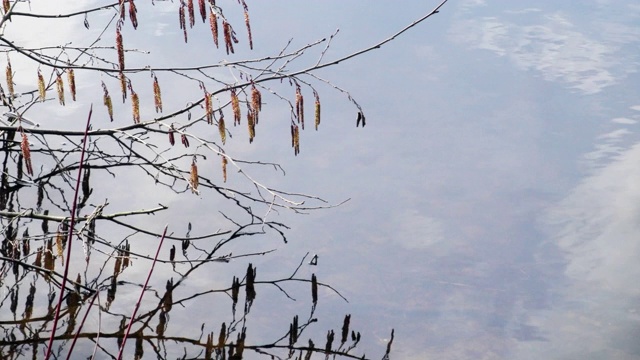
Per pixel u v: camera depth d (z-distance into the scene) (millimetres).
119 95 8875
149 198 7070
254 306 5711
